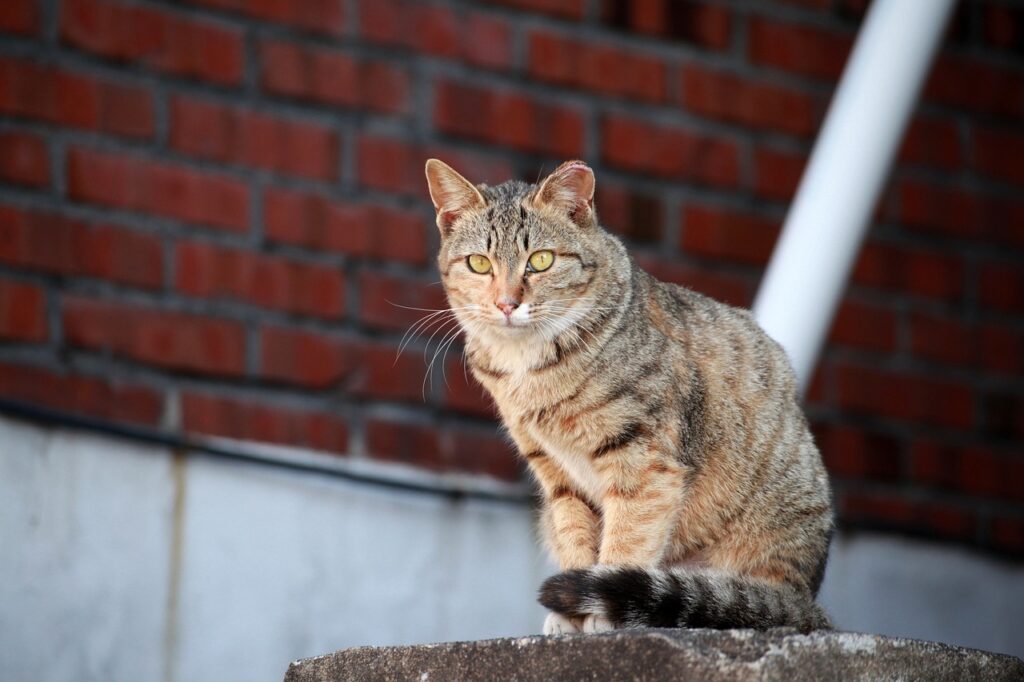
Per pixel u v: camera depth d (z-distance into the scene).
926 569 10.15
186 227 8.75
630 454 6.55
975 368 10.68
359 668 5.29
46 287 8.36
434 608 8.83
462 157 9.49
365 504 8.80
